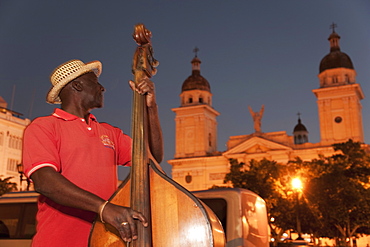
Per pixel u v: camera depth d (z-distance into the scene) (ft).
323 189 97.04
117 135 7.64
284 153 184.03
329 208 95.20
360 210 94.68
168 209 5.37
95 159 6.70
